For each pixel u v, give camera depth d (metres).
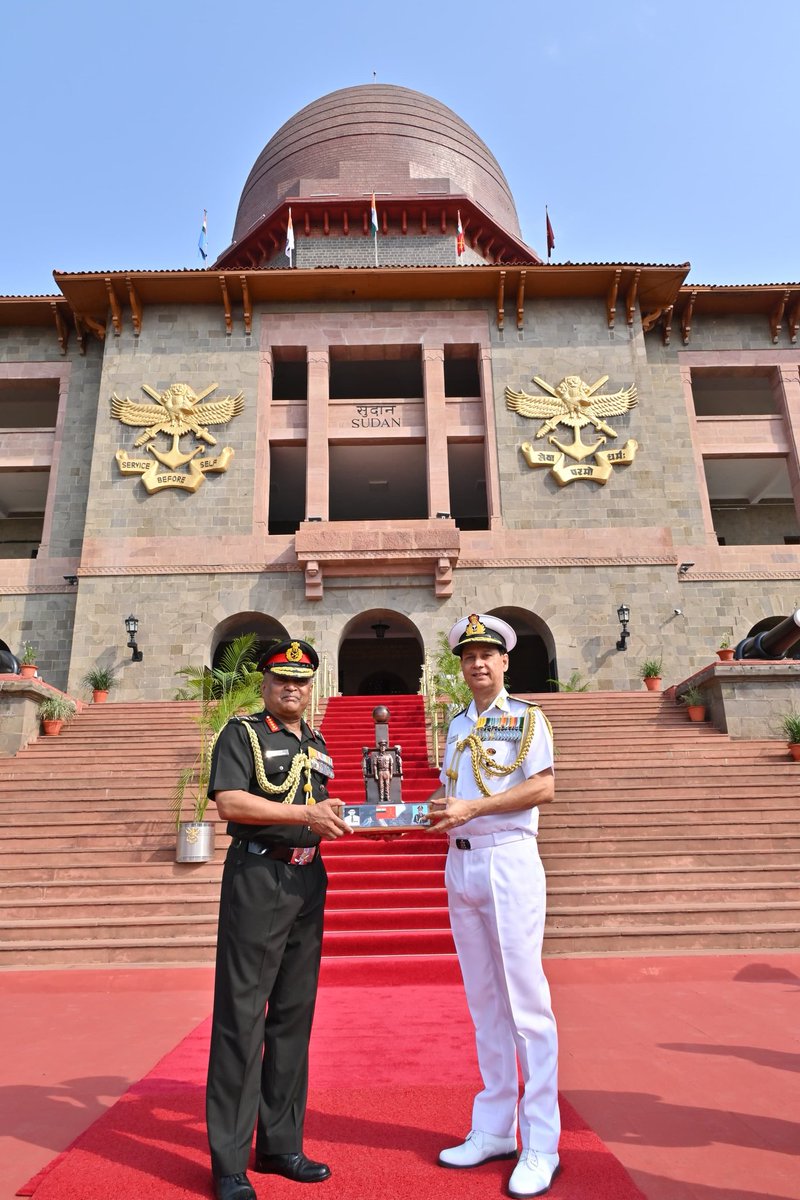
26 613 24.80
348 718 19.28
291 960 3.62
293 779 3.66
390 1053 5.20
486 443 25.55
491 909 3.52
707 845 10.98
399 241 31.77
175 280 25.77
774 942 8.89
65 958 8.62
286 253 31.09
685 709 17.69
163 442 25.20
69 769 14.24
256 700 13.46
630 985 7.45
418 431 26.14
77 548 25.41
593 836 11.25
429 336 26.80
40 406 30.19
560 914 9.18
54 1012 6.74
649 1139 3.74
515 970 3.46
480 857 3.60
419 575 24.03
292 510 33.19
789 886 9.70
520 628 28.23
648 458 25.38
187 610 23.64
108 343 26.08
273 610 23.72
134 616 22.98
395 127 36.19
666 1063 4.94
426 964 7.66
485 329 26.83
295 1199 3.14
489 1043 3.62
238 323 26.73
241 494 24.80
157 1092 4.45
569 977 7.73
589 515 24.80
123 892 9.85
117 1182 3.30
